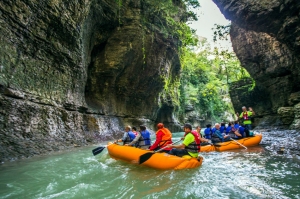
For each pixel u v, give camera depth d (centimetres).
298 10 1004
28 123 734
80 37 984
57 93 919
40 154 696
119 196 336
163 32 1608
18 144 659
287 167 489
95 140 1084
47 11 777
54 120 866
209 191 353
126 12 1391
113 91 1505
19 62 727
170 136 598
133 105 1739
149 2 1458
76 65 1014
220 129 1007
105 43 1383
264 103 1573
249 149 789
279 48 1202
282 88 1302
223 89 3572
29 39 753
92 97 1370
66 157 656
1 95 653
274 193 339
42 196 339
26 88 756
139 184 395
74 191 359
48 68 864
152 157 525
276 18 1134
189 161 516
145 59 1576
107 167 531
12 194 347
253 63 1440
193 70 3338
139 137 655
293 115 1152
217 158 647
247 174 449
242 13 1283
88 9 988
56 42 867
